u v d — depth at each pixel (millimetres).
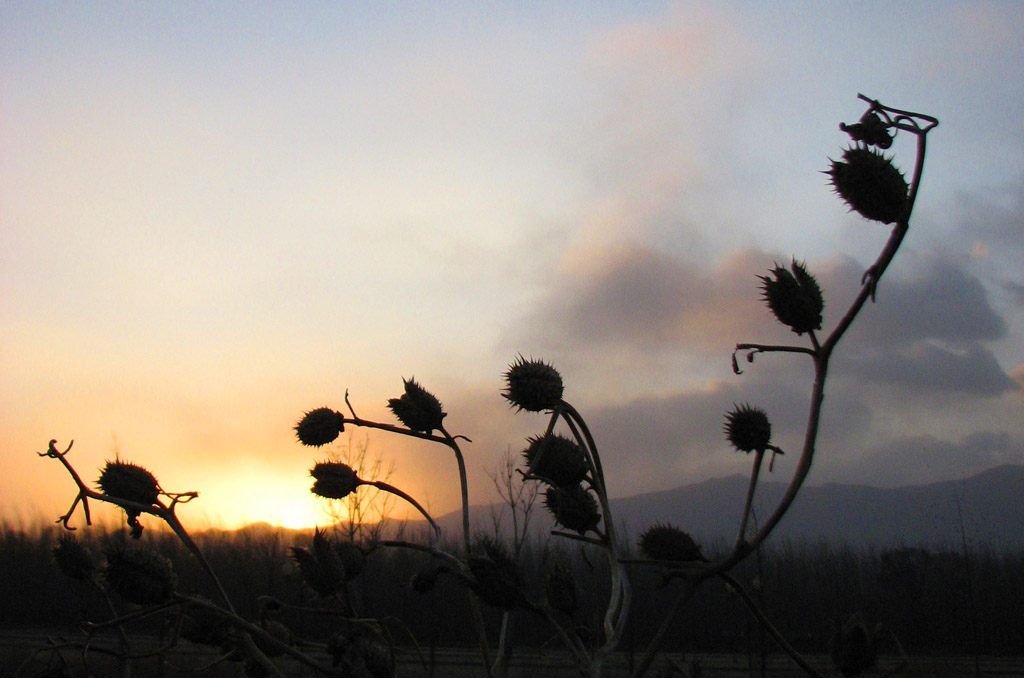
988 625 35250
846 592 26359
